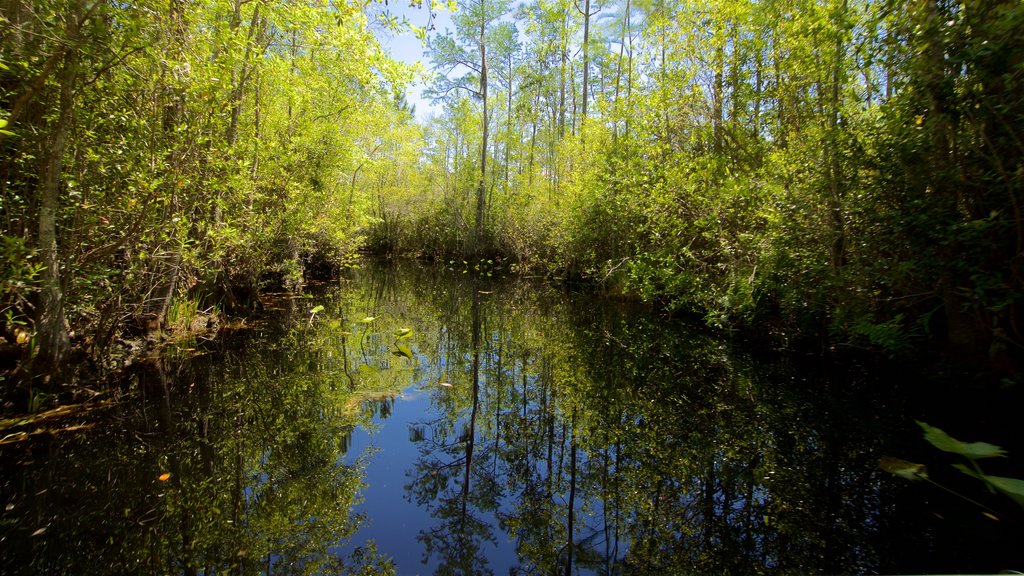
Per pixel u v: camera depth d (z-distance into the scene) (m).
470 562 2.58
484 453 4.00
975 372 4.04
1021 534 2.47
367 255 24.33
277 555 2.52
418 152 21.11
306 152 8.45
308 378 5.47
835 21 4.59
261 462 3.54
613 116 10.00
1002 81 3.28
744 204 6.47
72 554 2.40
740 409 4.56
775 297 6.08
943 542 2.46
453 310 10.52
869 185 4.42
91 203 4.02
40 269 3.47
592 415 4.68
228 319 7.61
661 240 8.13
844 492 3.06
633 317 9.20
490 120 20.72
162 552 2.47
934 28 3.65
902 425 3.90
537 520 3.05
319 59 7.78
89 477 3.12
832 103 4.96
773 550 2.56
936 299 4.38
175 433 3.87
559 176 14.75
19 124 3.44
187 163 4.77
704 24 7.62
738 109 7.26
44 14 3.24
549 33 16.50
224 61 4.43
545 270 15.87
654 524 2.96
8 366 3.85
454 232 20.69
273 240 8.73
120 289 4.53
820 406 4.45
